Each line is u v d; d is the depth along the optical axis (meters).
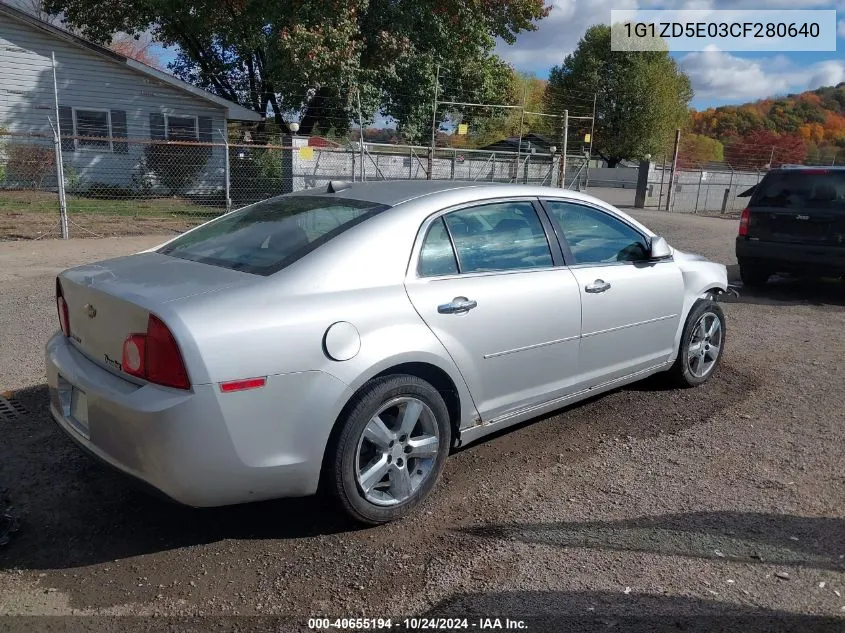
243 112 22.38
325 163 21.70
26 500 3.52
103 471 3.82
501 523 3.44
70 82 20.19
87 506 3.49
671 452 4.30
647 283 4.70
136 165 21.30
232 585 2.92
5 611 2.72
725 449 4.36
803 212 8.87
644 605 2.82
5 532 3.20
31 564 3.03
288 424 2.99
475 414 3.74
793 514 3.58
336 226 3.48
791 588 2.96
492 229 3.94
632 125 44.88
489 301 3.69
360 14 20.84
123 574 2.97
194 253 3.66
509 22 23.81
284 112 24.05
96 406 3.01
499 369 3.80
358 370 3.13
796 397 5.34
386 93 23.36
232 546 3.20
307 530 3.34
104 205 18.52
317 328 3.05
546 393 4.14
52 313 7.07
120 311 2.99
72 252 11.33
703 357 5.47
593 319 4.29
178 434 2.77
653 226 18.52
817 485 3.91
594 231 4.54
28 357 5.60
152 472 2.85
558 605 2.81
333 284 3.21
